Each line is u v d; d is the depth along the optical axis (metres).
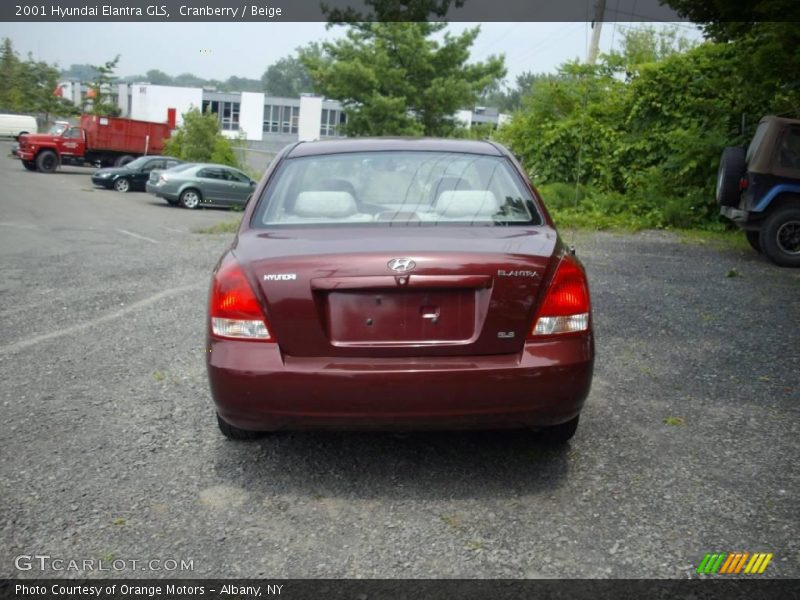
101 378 5.49
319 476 3.94
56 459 4.10
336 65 35.91
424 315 3.54
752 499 3.64
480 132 37.09
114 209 22.36
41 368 5.72
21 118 56.84
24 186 28.20
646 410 4.87
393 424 3.53
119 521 3.46
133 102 73.00
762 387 5.34
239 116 77.44
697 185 17.03
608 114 19.08
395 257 3.51
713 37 14.44
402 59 37.12
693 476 3.90
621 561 3.12
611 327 7.04
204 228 17.16
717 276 10.22
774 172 11.54
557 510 3.56
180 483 3.84
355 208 4.13
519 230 3.93
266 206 4.19
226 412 3.63
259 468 4.03
